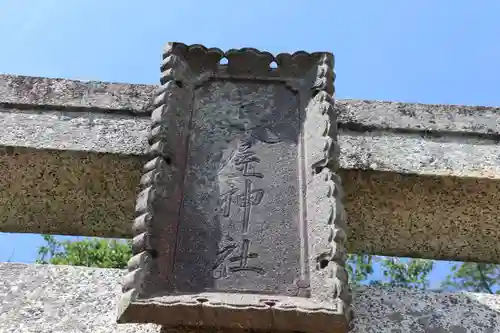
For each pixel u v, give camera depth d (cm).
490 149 245
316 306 166
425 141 249
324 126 217
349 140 246
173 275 181
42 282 205
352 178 229
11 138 230
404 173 225
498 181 221
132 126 246
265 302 167
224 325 165
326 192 197
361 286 211
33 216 244
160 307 164
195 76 243
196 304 164
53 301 197
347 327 165
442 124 257
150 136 214
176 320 166
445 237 240
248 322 165
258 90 241
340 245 183
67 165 230
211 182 209
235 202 203
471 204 229
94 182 233
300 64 248
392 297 206
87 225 247
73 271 212
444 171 226
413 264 693
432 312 201
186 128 224
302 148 221
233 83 243
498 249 241
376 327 194
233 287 180
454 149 244
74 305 196
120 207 239
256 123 230
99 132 241
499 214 229
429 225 237
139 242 181
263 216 200
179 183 206
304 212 200
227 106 235
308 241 192
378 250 251
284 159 218
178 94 230
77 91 262
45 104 253
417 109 263
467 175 223
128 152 228
